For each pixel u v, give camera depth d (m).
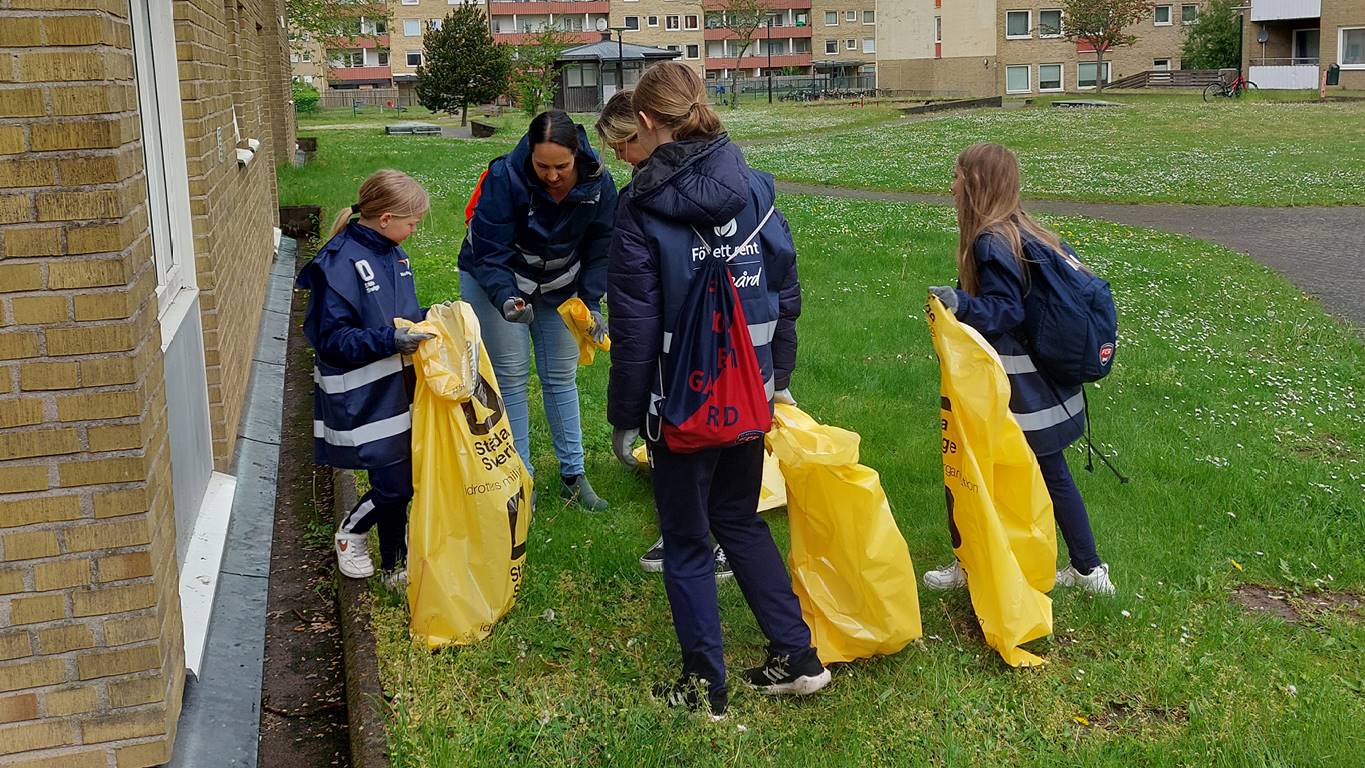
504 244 4.78
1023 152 27.78
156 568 3.10
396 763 3.26
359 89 81.00
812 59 89.56
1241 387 7.58
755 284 3.50
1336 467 5.95
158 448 3.28
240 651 4.09
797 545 3.95
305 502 5.75
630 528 5.09
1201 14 56.66
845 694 3.74
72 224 2.87
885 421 6.60
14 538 2.93
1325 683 3.77
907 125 37.88
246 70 10.45
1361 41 46.38
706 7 87.69
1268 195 19.48
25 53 2.80
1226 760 3.34
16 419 2.90
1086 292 4.05
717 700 3.60
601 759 3.38
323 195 17.53
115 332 2.93
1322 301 10.98
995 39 61.31
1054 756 3.40
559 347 5.17
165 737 3.13
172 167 5.09
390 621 4.13
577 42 74.88
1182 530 5.05
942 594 4.45
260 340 8.73
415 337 3.88
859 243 13.71
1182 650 4.00
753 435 3.39
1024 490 3.99
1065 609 4.28
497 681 3.78
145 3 4.61
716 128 3.39
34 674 3.01
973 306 3.99
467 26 47.72
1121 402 7.07
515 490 4.06
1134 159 25.47
